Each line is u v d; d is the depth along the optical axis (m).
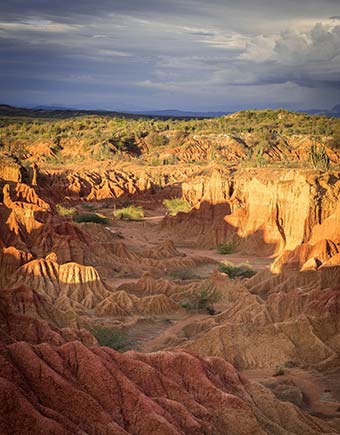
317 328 58.00
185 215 129.50
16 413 31.53
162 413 35.62
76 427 32.88
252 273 88.62
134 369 38.75
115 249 96.50
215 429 36.75
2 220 89.50
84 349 37.72
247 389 42.72
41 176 179.00
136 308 70.62
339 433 41.16
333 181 116.94
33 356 35.72
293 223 105.75
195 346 55.22
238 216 114.81
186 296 75.81
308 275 72.38
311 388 49.78
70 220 116.31
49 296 71.38
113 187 179.50
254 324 58.38
